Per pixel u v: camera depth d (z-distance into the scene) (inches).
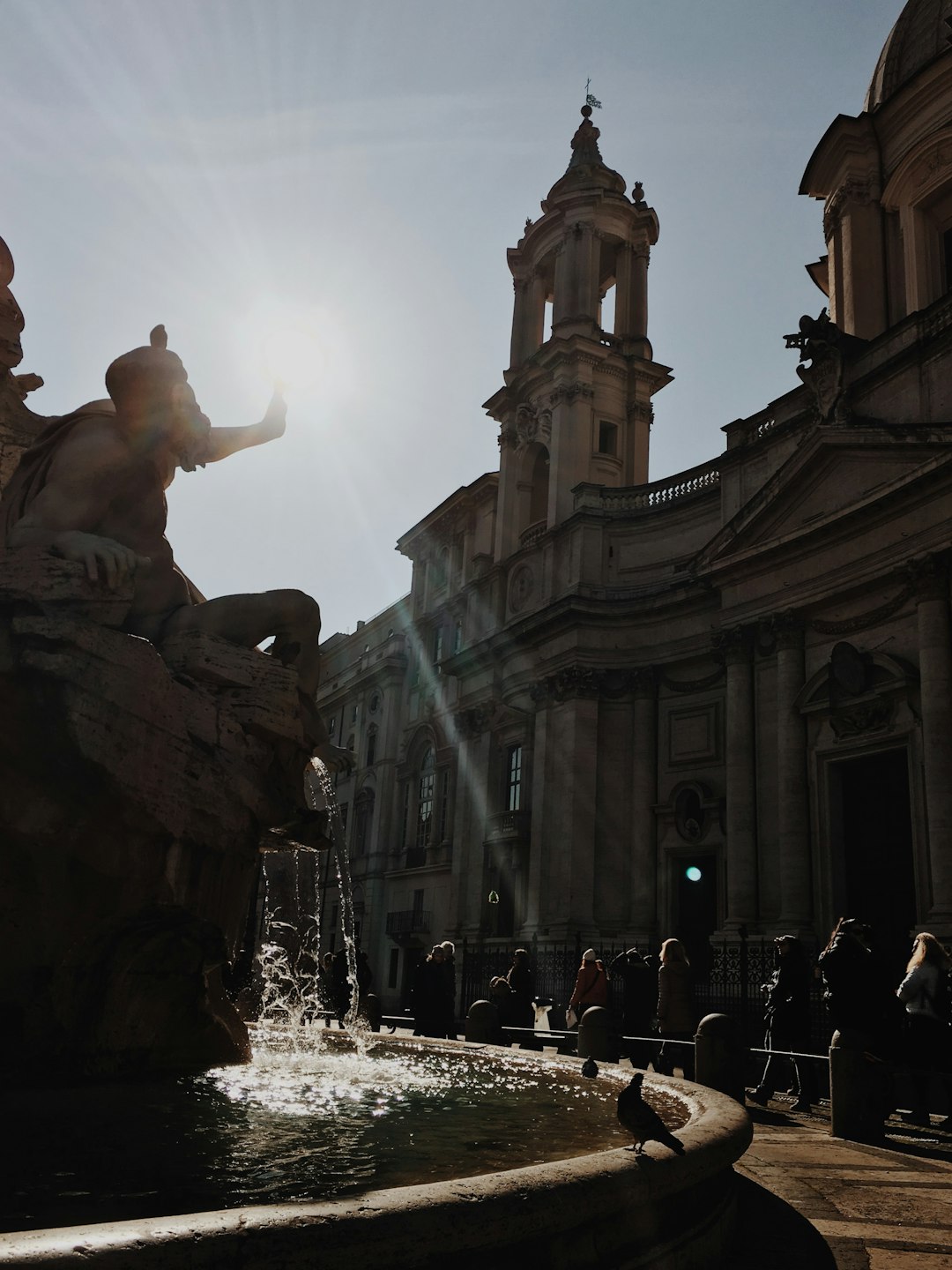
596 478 1370.6
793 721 962.1
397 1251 97.9
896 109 1087.0
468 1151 169.3
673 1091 256.5
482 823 1387.8
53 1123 171.2
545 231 1539.1
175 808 224.8
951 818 782.5
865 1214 219.3
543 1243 117.0
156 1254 84.0
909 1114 389.7
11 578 216.1
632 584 1259.8
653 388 1439.5
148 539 258.4
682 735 1161.4
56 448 253.8
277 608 270.2
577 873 1162.0
